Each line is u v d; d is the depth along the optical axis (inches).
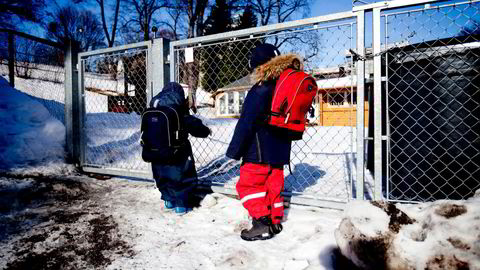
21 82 256.7
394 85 97.0
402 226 52.4
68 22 1088.2
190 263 68.0
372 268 51.0
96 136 222.8
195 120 102.3
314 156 201.6
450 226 47.1
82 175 157.9
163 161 94.7
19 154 163.3
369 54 100.4
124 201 115.9
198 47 124.3
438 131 92.7
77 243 79.4
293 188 126.0
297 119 75.3
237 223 90.3
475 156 87.0
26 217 97.9
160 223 93.0
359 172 95.7
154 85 133.2
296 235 81.0
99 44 1184.2
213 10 1075.9
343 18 96.5
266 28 107.2
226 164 175.3
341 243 56.5
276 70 77.5
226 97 776.9
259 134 78.6
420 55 93.3
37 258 71.3
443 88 91.0
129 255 72.4
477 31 85.0
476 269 42.1
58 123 194.7
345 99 108.6
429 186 95.8
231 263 67.1
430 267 45.6
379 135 93.6
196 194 121.4
